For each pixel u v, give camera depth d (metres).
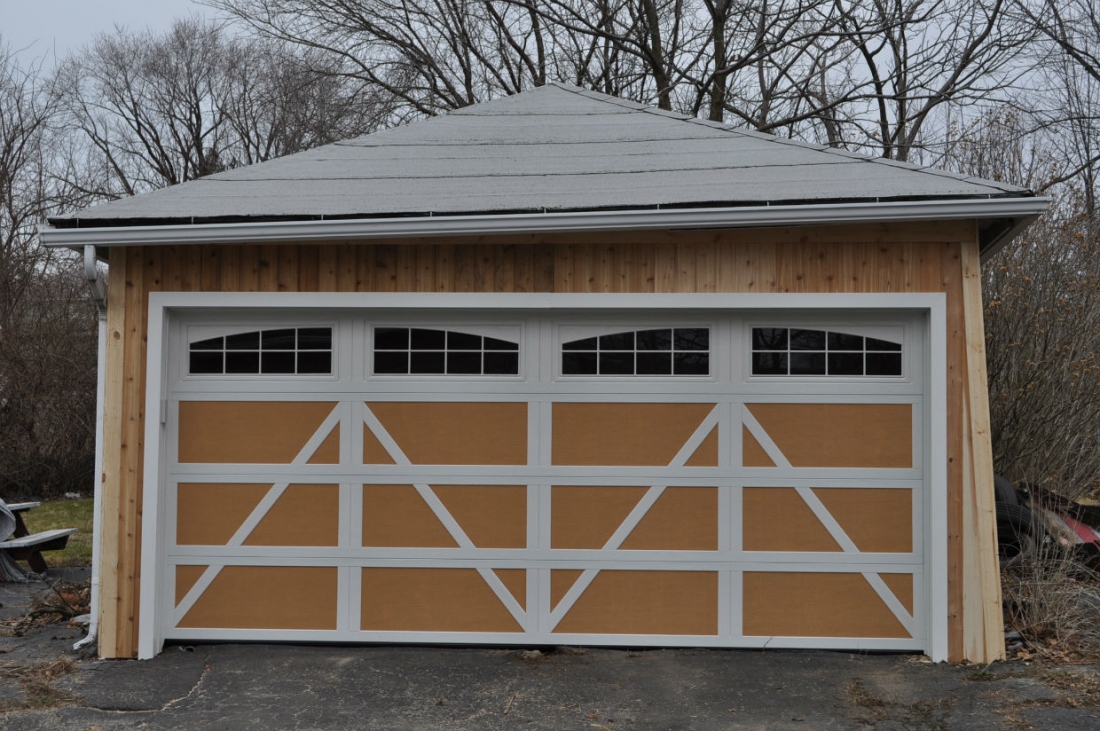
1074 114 17.09
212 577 6.38
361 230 6.06
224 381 6.43
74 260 17.08
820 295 6.16
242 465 6.40
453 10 19.22
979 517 5.96
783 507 6.27
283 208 6.19
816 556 6.24
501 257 6.32
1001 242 6.54
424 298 6.29
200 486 6.40
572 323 6.39
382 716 5.12
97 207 6.33
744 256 6.22
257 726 4.99
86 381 16.16
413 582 6.37
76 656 6.20
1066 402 9.78
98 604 6.40
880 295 6.13
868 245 6.16
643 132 7.71
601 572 6.33
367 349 6.44
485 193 6.41
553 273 6.30
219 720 5.08
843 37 17.11
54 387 15.91
